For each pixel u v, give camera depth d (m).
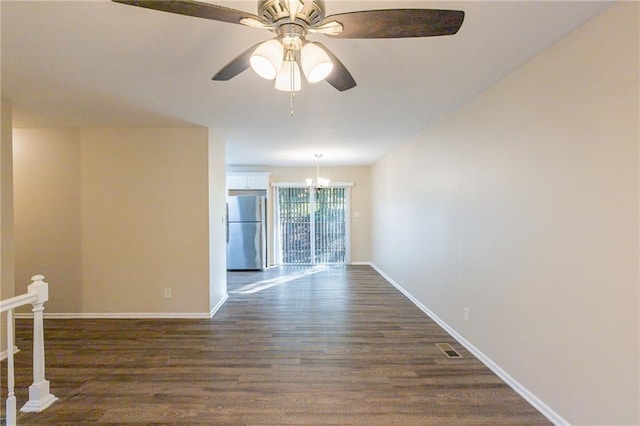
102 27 1.86
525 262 2.37
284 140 4.94
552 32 1.94
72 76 2.53
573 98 1.93
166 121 3.85
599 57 1.76
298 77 1.76
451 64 2.35
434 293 4.04
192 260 4.23
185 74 2.50
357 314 4.33
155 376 2.74
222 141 4.78
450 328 3.59
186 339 3.52
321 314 4.34
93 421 2.17
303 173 8.05
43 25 1.83
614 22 1.68
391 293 5.40
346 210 8.12
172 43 2.04
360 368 2.85
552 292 2.12
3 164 3.00
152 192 4.20
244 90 2.84
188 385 2.60
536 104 2.23
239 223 7.55
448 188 3.59
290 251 8.13
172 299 4.23
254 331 3.75
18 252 4.18
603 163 1.75
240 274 7.04
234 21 1.42
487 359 2.87
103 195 4.19
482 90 2.86
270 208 8.03
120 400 2.40
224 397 2.44
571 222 1.96
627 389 1.65
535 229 2.26
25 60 2.26
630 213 1.62
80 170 4.18
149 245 4.21
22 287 4.17
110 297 4.21
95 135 4.17
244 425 2.13
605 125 1.74
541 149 2.20
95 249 4.20
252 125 4.03
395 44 2.06
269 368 2.87
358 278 6.57
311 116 3.64
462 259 3.30
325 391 2.51
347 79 1.87
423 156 4.32
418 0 1.64
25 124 3.97
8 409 2.05
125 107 3.29
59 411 2.27
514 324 2.50
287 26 1.41
